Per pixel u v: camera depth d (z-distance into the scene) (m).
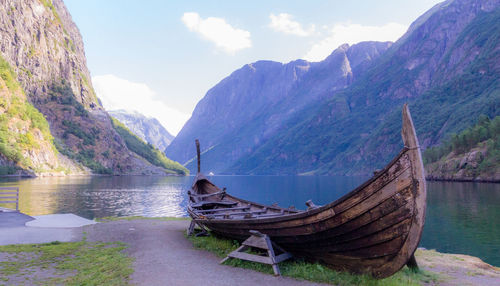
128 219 22.80
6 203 43.75
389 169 7.82
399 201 7.64
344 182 152.25
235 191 96.50
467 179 123.06
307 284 8.15
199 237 14.44
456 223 32.59
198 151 21.86
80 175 197.88
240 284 7.99
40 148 173.38
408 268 9.96
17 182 103.94
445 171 133.88
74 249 11.85
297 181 181.62
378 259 8.30
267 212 14.92
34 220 19.02
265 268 9.41
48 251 11.38
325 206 8.83
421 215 7.29
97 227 17.11
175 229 16.94
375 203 8.00
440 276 9.35
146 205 51.88
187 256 10.80
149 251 11.43
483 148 128.75
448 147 149.38
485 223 32.41
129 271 8.88
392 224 7.80
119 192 79.75
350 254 8.84
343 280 8.39
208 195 18.39
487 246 22.61
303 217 9.32
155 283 7.93
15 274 8.77
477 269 10.41
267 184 147.50
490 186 93.88
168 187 111.31
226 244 12.31
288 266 9.62
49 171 169.75
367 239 8.34
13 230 15.55
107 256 10.70
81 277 8.60
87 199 57.06
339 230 8.73
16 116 171.75
